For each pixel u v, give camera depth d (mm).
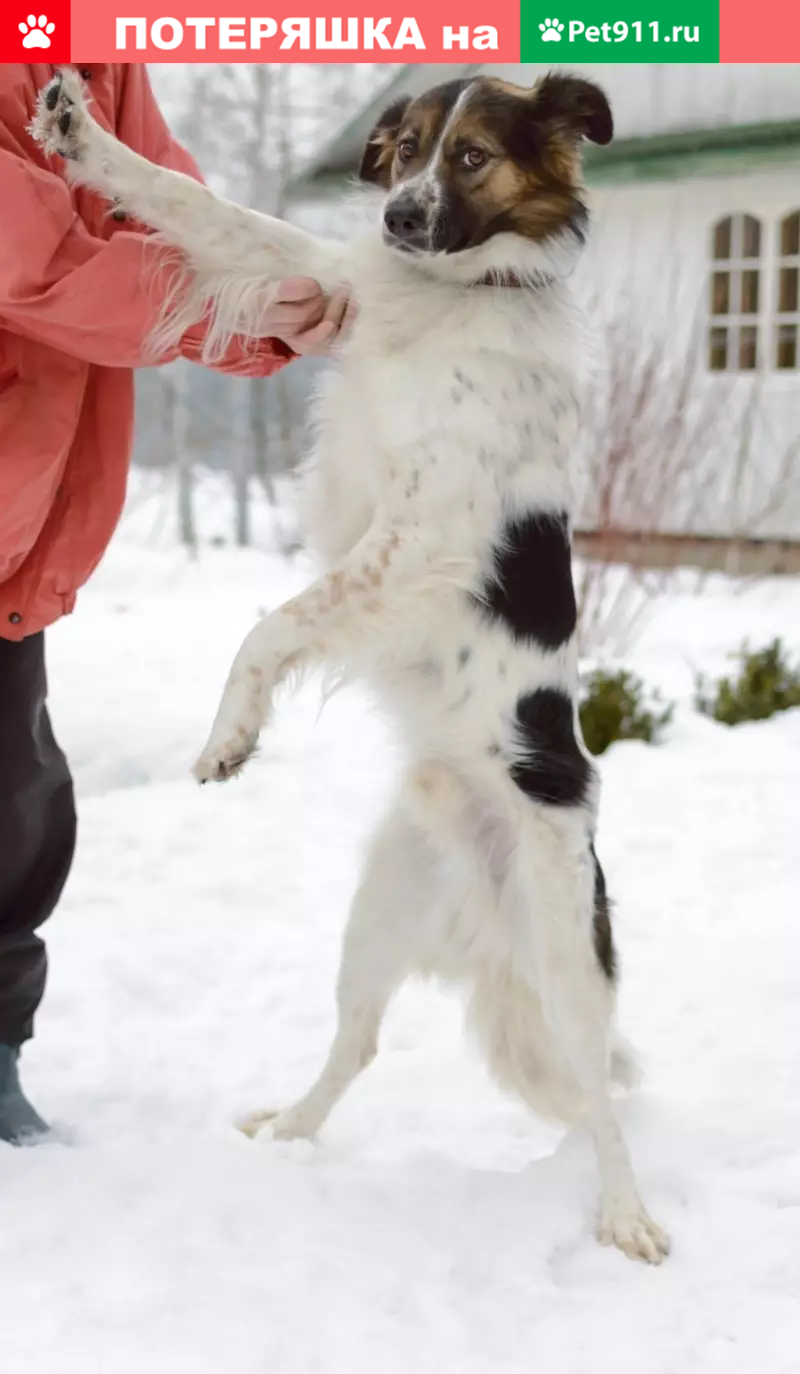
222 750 2789
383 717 3215
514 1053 3090
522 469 2986
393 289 3092
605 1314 2393
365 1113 3312
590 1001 2871
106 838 5258
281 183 15312
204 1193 2656
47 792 2961
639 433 10133
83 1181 2664
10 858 2926
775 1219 2652
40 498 2678
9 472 2645
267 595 11555
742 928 4391
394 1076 3529
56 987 3934
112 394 2854
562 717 3066
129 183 2896
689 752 6543
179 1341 2197
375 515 2965
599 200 3283
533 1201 2760
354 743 6660
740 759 6395
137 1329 2221
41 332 2623
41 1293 2301
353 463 3062
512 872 3051
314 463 3197
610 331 10578
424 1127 3256
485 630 2977
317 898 4762
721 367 13156
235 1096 3361
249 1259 2449
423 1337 2273
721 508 12297
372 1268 2461
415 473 2906
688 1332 2340
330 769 6254
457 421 2926
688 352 11234
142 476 17547
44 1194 2607
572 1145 2963
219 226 3016
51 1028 3689
